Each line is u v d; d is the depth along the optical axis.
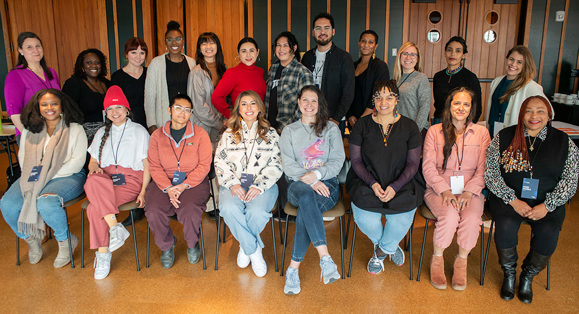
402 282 2.55
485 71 6.49
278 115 3.27
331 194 2.58
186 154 2.76
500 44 6.40
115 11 6.08
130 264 2.76
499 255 2.41
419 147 2.58
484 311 2.25
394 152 2.56
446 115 2.62
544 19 6.13
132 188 2.74
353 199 2.53
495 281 2.56
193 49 6.24
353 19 6.07
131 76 3.35
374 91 2.59
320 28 3.36
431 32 6.37
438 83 3.57
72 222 3.51
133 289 2.47
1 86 6.49
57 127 2.78
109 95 2.74
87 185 2.56
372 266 2.63
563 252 2.91
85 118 3.23
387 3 6.04
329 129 2.71
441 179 2.57
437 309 2.28
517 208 2.36
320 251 2.36
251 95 2.65
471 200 2.50
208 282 2.55
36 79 3.12
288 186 2.68
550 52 6.22
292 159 2.66
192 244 2.68
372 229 2.55
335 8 6.03
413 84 3.25
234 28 6.13
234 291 2.46
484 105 6.59
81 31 6.27
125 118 2.85
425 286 2.51
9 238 3.14
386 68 3.52
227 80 3.29
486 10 6.29
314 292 2.45
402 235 2.50
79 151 2.85
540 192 2.36
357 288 2.49
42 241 3.06
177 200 2.60
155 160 2.75
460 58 3.42
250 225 2.57
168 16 6.18
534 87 3.08
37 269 2.69
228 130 2.77
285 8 6.04
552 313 2.23
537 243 2.30
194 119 3.37
